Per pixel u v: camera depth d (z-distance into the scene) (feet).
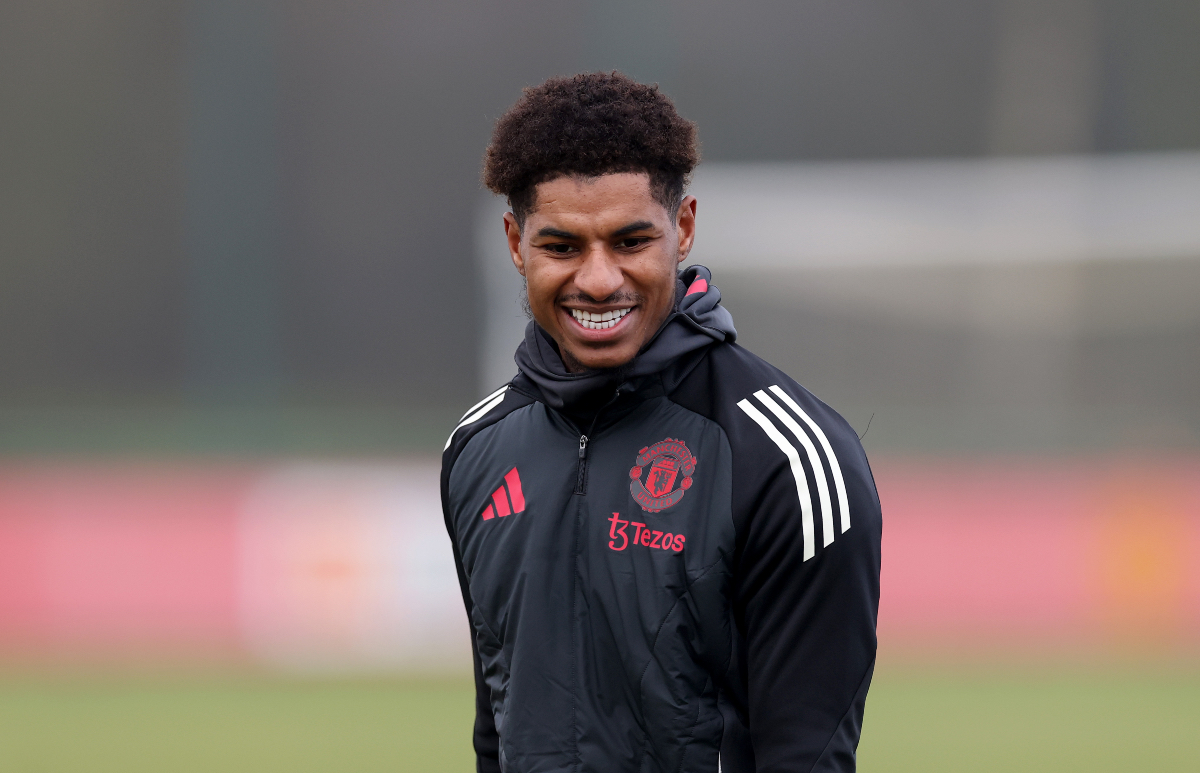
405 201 187.11
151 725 75.20
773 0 178.81
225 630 92.73
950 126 175.73
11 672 89.04
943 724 73.56
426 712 78.38
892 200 118.01
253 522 93.25
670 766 19.51
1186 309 116.67
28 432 107.65
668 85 179.63
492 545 21.08
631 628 19.57
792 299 118.42
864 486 19.76
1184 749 67.82
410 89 188.96
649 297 19.69
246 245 183.73
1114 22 174.29
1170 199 117.19
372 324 183.62
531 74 189.06
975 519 93.25
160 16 186.50
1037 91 175.32
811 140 177.88
